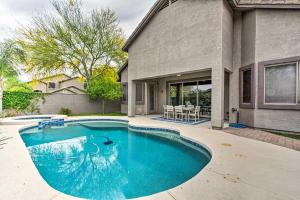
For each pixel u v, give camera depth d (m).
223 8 8.12
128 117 13.44
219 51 8.02
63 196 2.68
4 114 13.17
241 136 6.79
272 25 7.90
